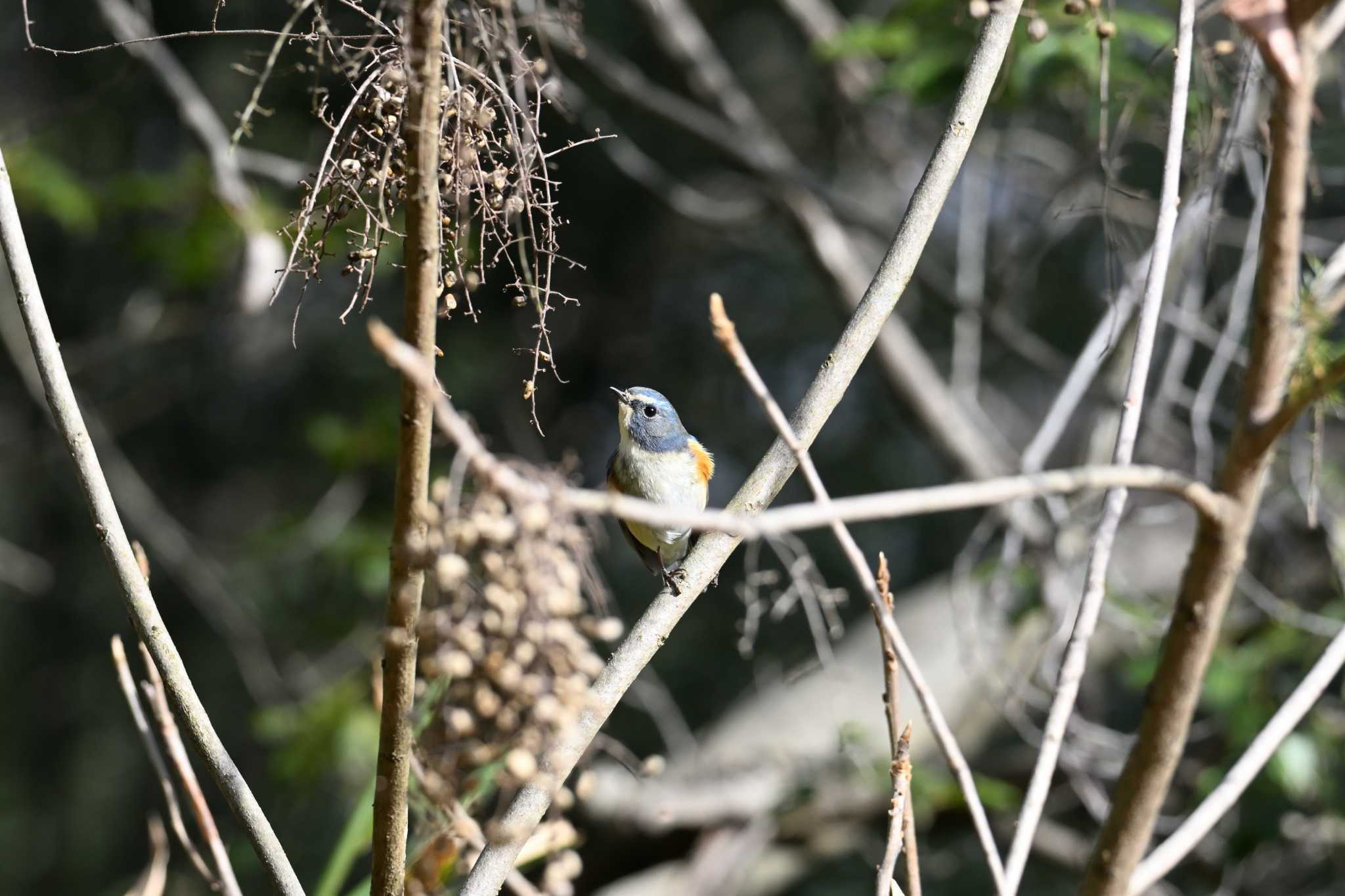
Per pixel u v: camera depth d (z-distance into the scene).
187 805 15.71
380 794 3.40
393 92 3.58
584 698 2.88
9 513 18.91
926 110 15.02
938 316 17.36
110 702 18.80
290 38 3.84
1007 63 8.84
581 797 3.54
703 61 14.16
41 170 13.20
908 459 17.44
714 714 15.48
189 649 17.84
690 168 19.08
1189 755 11.69
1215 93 6.23
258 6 14.37
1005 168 13.26
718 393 18.47
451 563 2.72
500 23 3.82
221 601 13.96
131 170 16.39
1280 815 9.72
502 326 16.55
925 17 10.80
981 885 12.34
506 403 16.52
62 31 16.89
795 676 6.09
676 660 15.86
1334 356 4.36
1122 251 8.99
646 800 11.61
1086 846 11.52
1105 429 10.77
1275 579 10.88
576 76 14.80
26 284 4.08
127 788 18.50
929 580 15.66
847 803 11.79
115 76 9.59
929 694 3.43
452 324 16.25
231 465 18.75
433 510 2.83
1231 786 3.89
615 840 11.62
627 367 18.72
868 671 13.41
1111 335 5.86
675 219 18.95
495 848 3.87
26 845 18.17
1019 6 4.89
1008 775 12.36
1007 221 16.58
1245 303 7.86
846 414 17.88
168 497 18.69
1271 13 3.24
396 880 3.50
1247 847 9.80
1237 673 9.76
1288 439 9.68
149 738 4.38
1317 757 9.50
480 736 2.98
